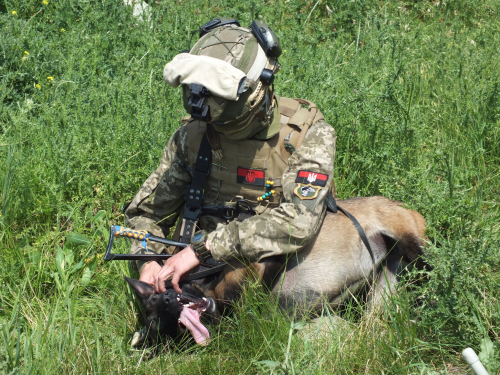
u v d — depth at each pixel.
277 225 2.90
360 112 4.38
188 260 3.01
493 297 2.88
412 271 2.97
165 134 4.41
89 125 4.36
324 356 2.63
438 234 3.12
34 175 3.94
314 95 4.66
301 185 2.96
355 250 3.17
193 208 3.20
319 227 3.16
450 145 4.45
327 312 2.95
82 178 4.07
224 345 2.86
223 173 3.11
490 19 7.50
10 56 5.39
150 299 2.97
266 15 6.98
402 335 2.68
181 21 6.58
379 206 3.29
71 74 5.23
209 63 2.68
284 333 2.77
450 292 2.74
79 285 3.44
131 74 5.36
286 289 3.15
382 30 6.29
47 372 2.61
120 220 3.96
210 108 2.71
